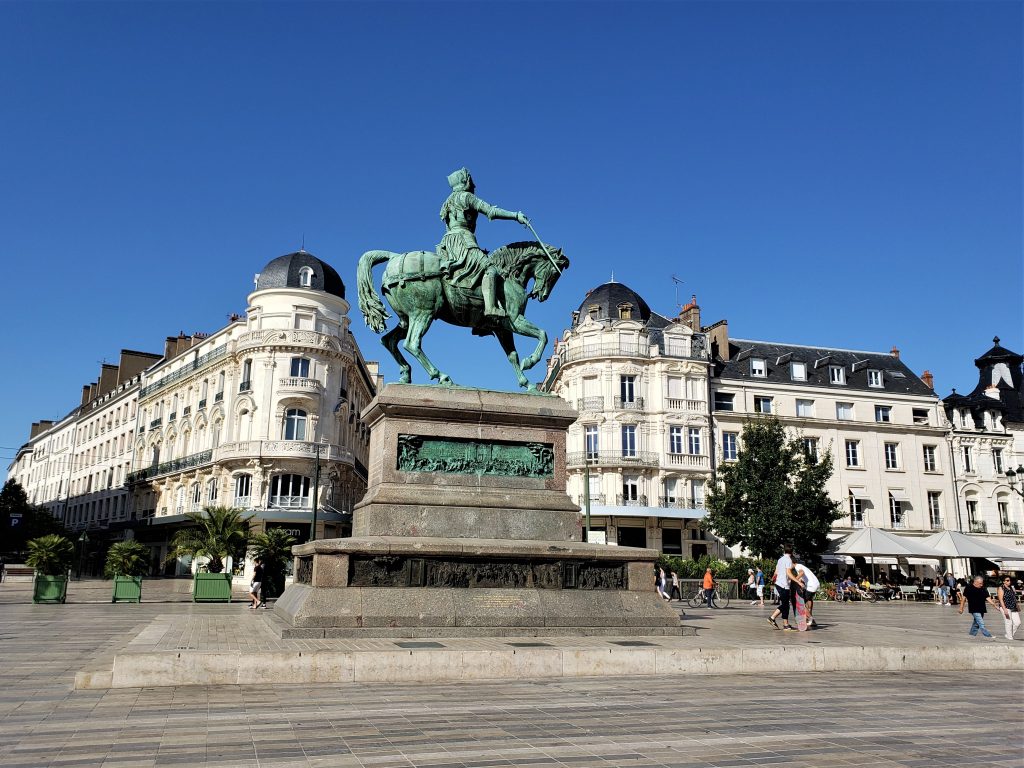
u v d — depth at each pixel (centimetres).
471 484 1106
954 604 3362
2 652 1016
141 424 5947
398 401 1098
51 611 1881
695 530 4566
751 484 3716
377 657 766
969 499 5138
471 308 1205
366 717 596
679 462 4584
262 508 4281
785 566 1311
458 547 993
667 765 478
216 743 511
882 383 5262
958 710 678
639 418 4597
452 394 1133
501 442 1138
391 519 1046
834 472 4909
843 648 934
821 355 5438
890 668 952
